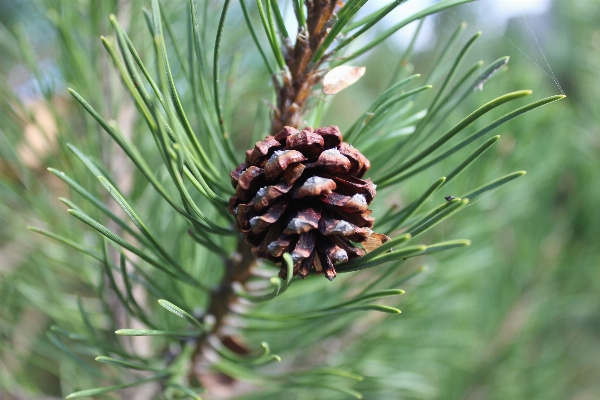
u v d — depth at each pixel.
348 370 0.35
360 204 0.23
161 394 0.32
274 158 0.23
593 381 0.54
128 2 0.34
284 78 0.25
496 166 0.35
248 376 0.29
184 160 0.22
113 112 0.33
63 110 0.35
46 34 0.44
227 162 0.27
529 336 0.46
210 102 0.26
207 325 0.28
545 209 0.46
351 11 0.23
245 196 0.23
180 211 0.23
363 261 0.23
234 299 0.28
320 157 0.23
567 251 0.45
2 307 0.32
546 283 0.46
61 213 0.34
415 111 0.32
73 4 0.33
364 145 0.27
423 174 0.35
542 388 0.46
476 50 0.57
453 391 0.46
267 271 0.28
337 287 0.34
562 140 0.42
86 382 0.34
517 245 0.47
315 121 0.26
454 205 0.23
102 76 0.34
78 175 0.32
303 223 0.23
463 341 0.44
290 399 0.39
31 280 0.34
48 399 0.33
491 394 0.46
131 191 0.33
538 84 0.37
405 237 0.22
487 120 0.36
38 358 0.34
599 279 0.46
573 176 0.45
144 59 0.34
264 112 0.29
